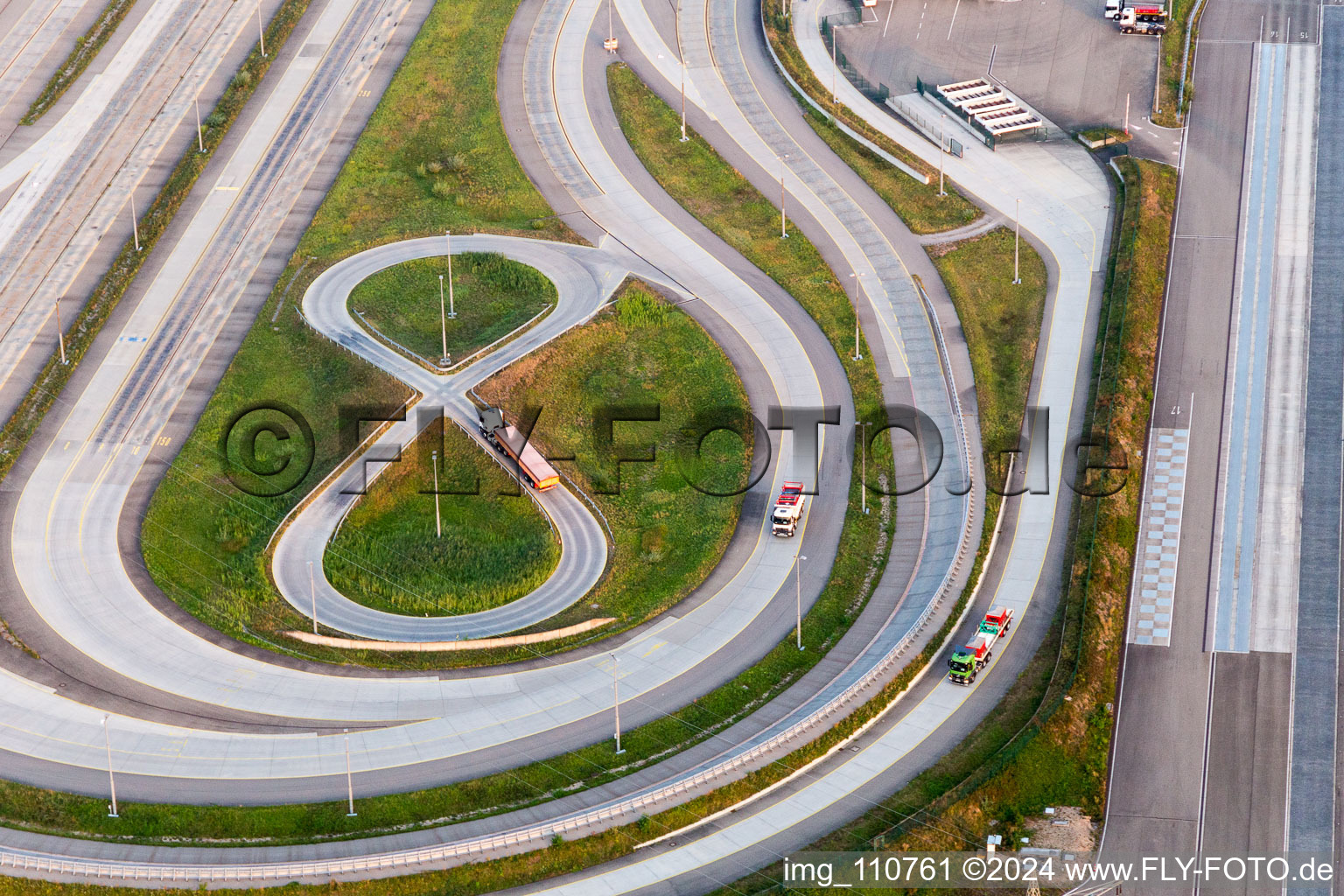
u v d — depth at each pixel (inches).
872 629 6924.2
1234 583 7116.1
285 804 6082.7
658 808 6018.7
